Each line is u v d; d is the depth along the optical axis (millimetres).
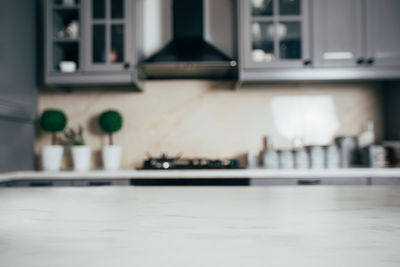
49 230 485
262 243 420
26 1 2537
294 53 2445
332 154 2496
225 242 425
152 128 2773
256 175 2113
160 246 409
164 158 2430
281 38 2449
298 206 666
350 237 444
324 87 2775
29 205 692
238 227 498
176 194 844
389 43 2381
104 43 2480
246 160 2752
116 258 369
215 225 511
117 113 2641
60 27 2619
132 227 500
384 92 2750
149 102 2781
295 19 2410
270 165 2512
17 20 2381
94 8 2475
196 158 2734
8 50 2242
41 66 2789
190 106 2777
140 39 2662
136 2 2475
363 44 2391
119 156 2568
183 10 2670
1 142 2205
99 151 2771
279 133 2770
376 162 2430
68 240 435
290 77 2395
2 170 2213
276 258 366
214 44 2824
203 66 2455
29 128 2633
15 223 532
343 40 2395
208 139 2766
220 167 2326
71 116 2779
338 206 665
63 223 528
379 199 751
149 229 489
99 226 509
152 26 2848
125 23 2434
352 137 2658
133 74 2422
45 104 2771
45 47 2430
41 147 2645
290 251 389
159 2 2848
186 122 2773
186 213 601
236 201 729
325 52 2395
